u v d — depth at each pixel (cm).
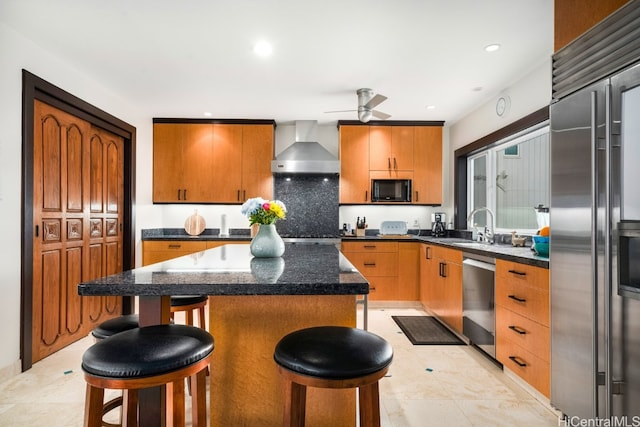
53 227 287
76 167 318
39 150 272
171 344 109
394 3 215
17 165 247
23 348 251
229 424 162
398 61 293
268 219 198
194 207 497
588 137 170
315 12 224
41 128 274
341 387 101
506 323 247
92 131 344
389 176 466
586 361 171
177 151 462
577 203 177
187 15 227
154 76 324
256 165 465
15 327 246
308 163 448
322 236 462
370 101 329
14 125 245
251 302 161
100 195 356
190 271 145
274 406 162
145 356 102
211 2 213
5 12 222
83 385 232
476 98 381
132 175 407
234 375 162
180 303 204
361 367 102
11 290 243
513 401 216
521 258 228
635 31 149
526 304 223
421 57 286
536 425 191
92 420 106
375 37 255
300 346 112
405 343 316
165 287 116
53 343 287
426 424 192
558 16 200
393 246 443
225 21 234
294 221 489
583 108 173
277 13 225
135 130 415
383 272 442
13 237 244
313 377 102
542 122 297
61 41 259
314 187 491
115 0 211
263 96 378
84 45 265
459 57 285
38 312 270
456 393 226
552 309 195
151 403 128
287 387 113
